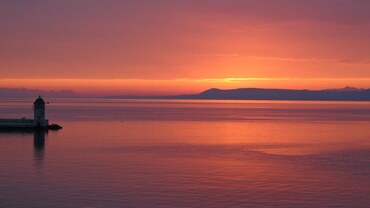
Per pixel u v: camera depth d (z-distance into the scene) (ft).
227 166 213.87
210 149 270.46
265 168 210.59
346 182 184.24
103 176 187.52
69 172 193.98
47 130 374.43
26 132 356.59
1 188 167.84
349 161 232.73
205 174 194.70
